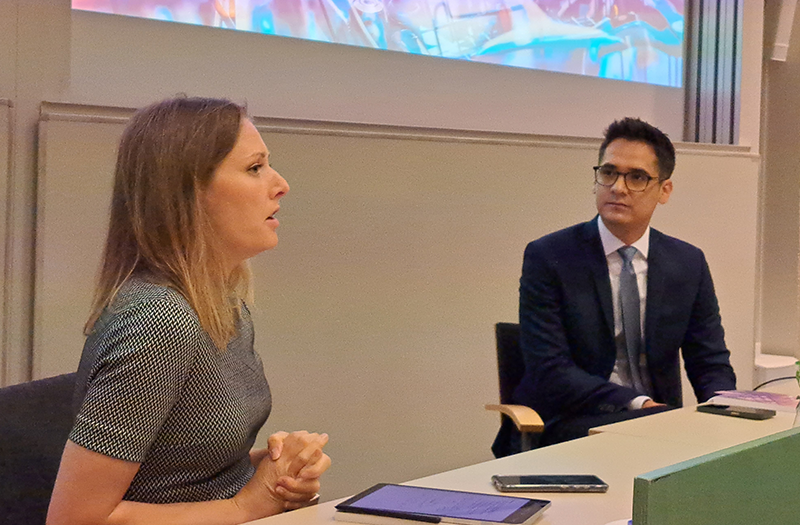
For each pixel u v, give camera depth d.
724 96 4.05
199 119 1.18
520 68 3.48
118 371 1.03
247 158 1.19
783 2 4.21
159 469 1.12
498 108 3.43
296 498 1.19
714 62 4.06
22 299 2.33
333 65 2.99
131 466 1.04
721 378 2.33
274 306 2.79
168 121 1.18
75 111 2.36
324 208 2.86
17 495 1.24
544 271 2.33
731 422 1.80
